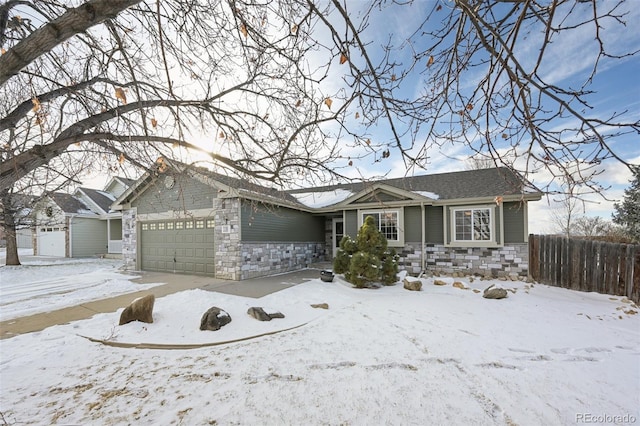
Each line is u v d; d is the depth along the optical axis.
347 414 2.93
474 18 1.95
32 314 5.93
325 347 4.49
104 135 2.51
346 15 1.96
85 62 3.30
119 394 3.26
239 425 2.76
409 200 11.23
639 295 7.21
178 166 3.11
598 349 4.45
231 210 9.76
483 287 8.75
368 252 8.90
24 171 2.21
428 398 3.20
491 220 10.10
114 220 20.64
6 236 13.49
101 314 5.88
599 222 17.11
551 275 9.00
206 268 10.45
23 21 2.83
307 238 13.81
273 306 6.50
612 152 1.81
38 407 3.02
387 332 5.11
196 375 3.67
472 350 4.39
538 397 3.24
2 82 1.74
